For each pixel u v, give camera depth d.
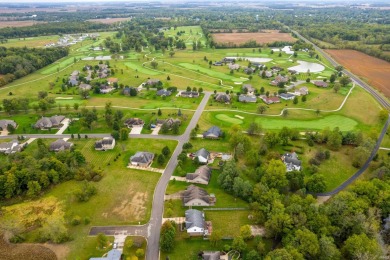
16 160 111.62
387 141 133.75
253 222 87.94
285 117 156.25
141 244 80.31
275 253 70.31
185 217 89.25
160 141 132.38
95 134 139.00
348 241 74.00
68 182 105.50
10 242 81.50
